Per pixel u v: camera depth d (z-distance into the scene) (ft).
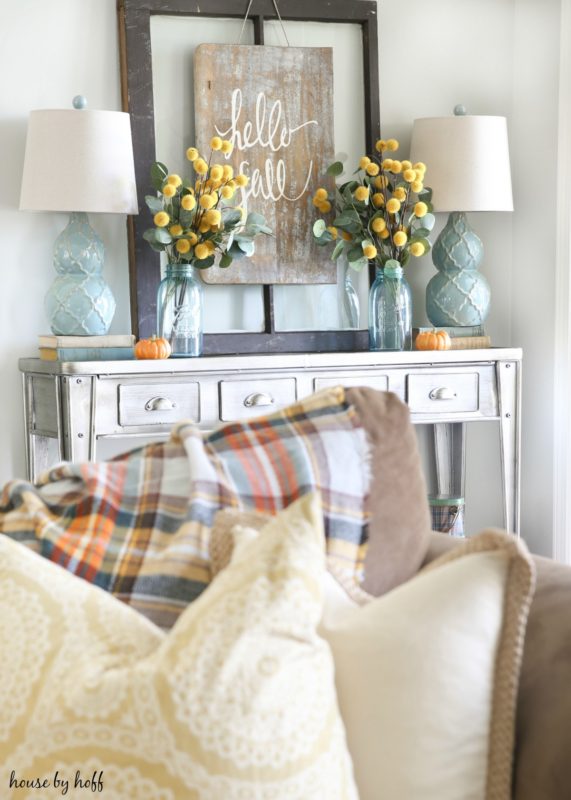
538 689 4.05
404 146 12.15
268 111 11.21
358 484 4.78
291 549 3.58
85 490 4.49
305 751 3.30
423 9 12.16
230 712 3.23
